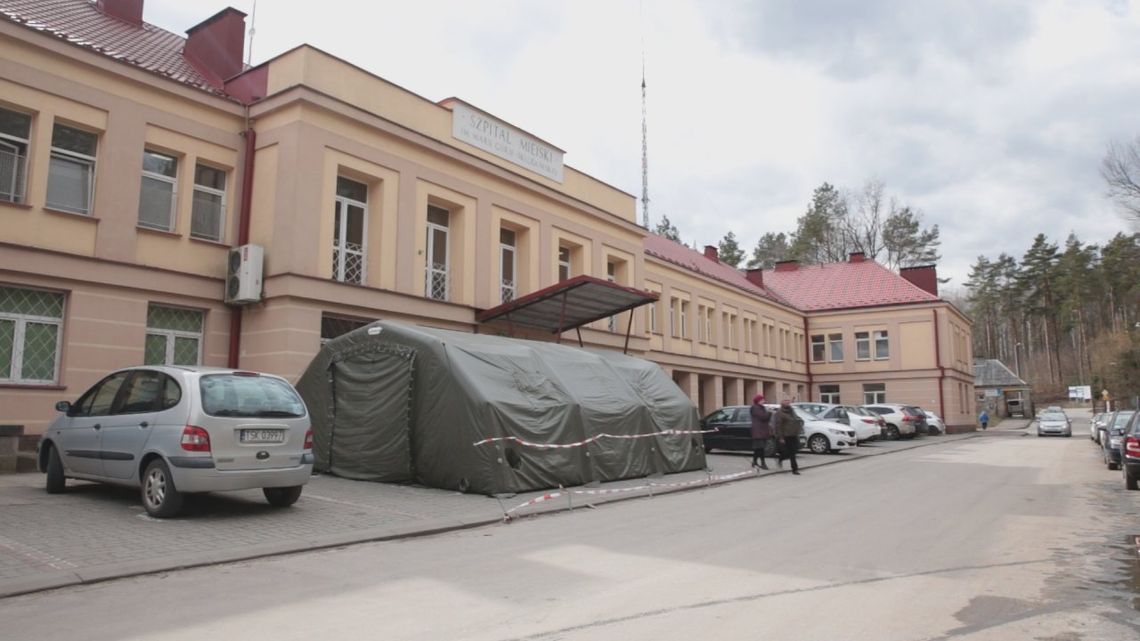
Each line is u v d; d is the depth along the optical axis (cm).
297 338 1555
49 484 1071
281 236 1576
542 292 1894
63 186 1412
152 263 1502
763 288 4844
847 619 557
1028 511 1147
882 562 764
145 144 1519
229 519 940
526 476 1301
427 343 1353
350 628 529
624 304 2073
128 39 1830
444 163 1948
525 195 2230
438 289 1997
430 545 862
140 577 682
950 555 802
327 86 1658
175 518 921
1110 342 5159
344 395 1439
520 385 1397
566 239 2408
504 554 805
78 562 702
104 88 1454
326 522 952
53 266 1347
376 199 1781
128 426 959
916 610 584
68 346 1370
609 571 718
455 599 611
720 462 2048
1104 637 521
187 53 1897
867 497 1322
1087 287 7200
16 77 1335
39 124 1362
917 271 4953
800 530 966
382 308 1734
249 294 1555
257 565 741
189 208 1577
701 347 3641
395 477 1346
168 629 526
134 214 1479
